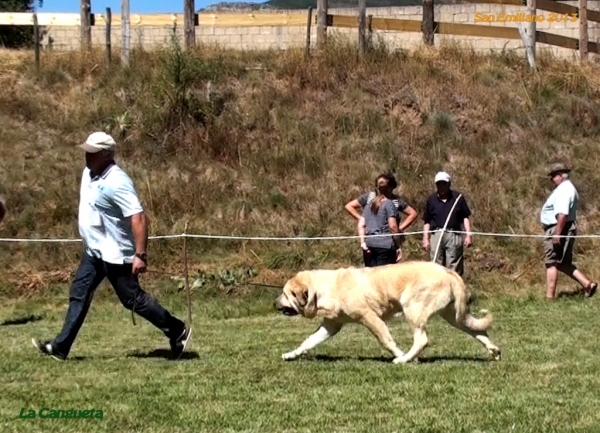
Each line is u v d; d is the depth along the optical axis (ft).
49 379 21.47
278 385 20.79
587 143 52.26
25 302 39.34
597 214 47.62
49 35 66.39
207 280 40.68
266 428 16.93
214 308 37.93
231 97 53.16
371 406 18.61
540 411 18.06
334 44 57.16
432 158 49.98
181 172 48.21
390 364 23.50
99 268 23.81
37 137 49.80
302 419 17.58
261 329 31.91
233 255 43.62
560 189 38.32
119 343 28.19
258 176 48.21
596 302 37.40
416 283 23.53
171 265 42.60
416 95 53.93
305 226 45.50
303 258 43.24
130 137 50.11
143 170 47.96
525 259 44.01
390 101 53.52
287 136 50.90
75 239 41.09
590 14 60.80
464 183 48.55
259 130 51.24
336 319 24.16
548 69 58.03
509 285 41.60
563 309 35.58
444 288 23.58
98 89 53.83
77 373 22.20
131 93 53.21
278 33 65.41
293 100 53.42
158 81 52.85
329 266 42.96
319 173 48.73
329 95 53.98
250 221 45.47
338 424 17.19
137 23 62.54
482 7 64.08
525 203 47.62
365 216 33.65
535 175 49.37
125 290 23.57
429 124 52.19
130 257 23.41
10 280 40.75
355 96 53.57
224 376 21.85
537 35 59.26
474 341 27.81
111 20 60.80
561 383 20.83
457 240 36.73
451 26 59.26
